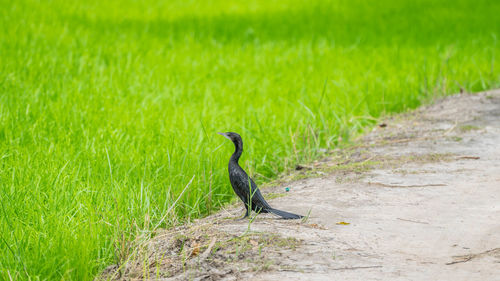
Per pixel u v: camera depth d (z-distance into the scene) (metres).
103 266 19.44
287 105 41.53
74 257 18.45
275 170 31.06
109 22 80.19
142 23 82.56
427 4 101.56
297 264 17.58
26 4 82.75
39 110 36.41
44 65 48.38
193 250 19.02
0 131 32.31
